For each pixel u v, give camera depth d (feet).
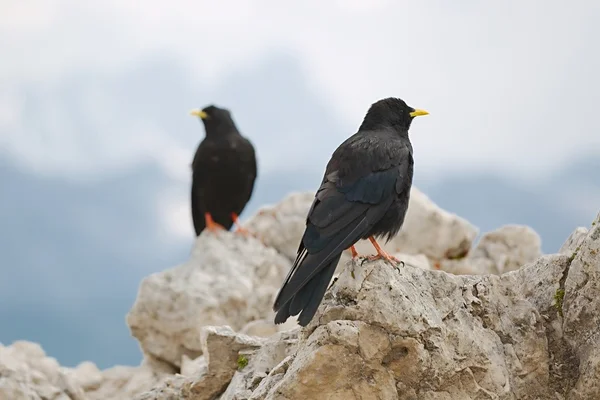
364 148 39.70
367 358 34.24
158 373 53.26
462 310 36.47
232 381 39.86
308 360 33.91
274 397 34.04
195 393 41.09
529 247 62.49
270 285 60.29
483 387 35.63
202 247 61.05
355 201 38.37
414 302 35.09
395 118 43.01
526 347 36.99
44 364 50.60
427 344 34.88
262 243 64.64
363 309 34.65
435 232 61.72
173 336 53.88
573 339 37.37
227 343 40.91
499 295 37.65
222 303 54.65
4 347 51.44
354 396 34.32
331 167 39.65
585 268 36.70
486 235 63.72
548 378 37.06
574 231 41.34
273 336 41.09
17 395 46.91
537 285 38.83
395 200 39.47
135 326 54.80
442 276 36.63
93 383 52.26
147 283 55.47
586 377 36.32
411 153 40.83
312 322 35.37
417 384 34.94
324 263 35.88
